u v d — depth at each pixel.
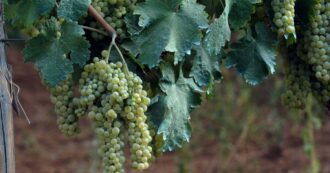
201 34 1.32
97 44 1.36
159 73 1.36
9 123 1.28
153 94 1.38
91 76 1.28
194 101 1.39
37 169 4.82
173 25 1.30
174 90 1.37
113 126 1.25
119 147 1.25
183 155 4.24
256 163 4.79
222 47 1.43
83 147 5.13
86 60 1.27
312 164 3.61
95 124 1.26
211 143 4.95
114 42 1.29
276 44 1.46
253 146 4.98
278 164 4.86
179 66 1.38
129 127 1.25
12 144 1.29
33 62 1.28
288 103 1.59
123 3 1.35
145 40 1.29
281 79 4.07
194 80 1.40
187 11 1.30
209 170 4.68
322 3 1.49
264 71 1.44
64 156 5.00
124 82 1.25
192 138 4.88
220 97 4.53
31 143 5.11
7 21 1.41
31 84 6.13
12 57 6.29
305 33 1.50
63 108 1.31
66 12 1.26
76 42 1.27
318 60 1.49
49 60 1.27
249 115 4.41
